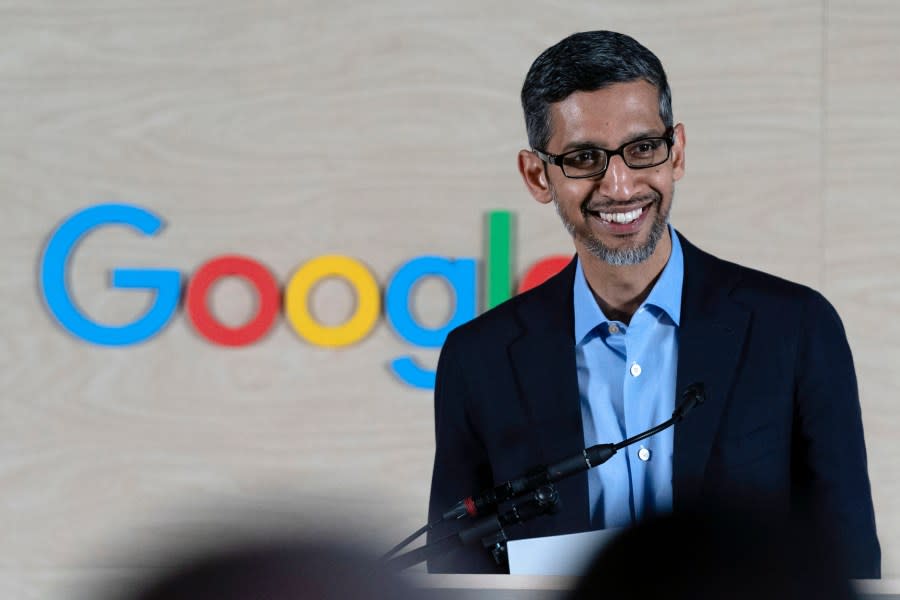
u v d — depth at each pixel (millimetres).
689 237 12648
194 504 12844
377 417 12789
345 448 12797
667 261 5977
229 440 12867
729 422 5676
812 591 1410
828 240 12562
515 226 12758
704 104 12703
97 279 13008
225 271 12805
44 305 13023
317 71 12977
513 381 6105
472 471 6297
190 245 12945
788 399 5719
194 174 12992
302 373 12836
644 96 5473
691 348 5816
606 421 5941
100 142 13047
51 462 12938
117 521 12859
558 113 5555
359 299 12688
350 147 12922
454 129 12875
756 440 5629
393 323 12648
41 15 13125
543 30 12867
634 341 5934
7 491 12930
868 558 5363
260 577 1236
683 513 1472
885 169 12547
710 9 12742
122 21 13086
